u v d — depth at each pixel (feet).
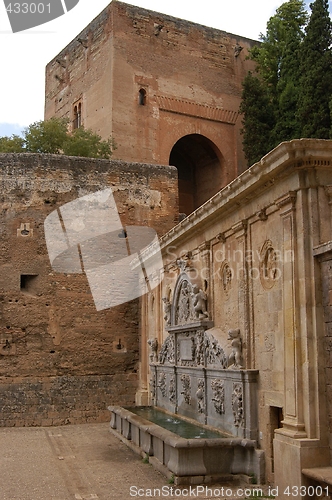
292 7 126.72
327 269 35.19
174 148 135.03
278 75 121.80
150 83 122.83
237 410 43.88
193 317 55.62
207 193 134.10
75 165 82.07
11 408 73.87
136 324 80.59
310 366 35.12
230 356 45.75
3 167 79.92
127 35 121.49
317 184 36.78
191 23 130.62
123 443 56.80
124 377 78.69
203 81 130.00
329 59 92.84
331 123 89.61
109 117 118.21
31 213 79.41
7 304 76.43
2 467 46.80
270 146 109.81
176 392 60.54
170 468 41.24
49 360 76.33
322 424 34.32
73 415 75.66
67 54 138.62
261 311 42.78
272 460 39.70
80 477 42.75
